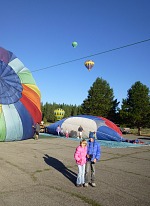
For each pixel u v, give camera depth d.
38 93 23.34
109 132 23.94
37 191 6.85
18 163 10.45
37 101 22.45
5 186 7.18
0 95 19.52
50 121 102.69
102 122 25.25
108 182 8.07
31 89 22.55
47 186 7.36
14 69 22.31
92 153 7.54
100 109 50.09
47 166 10.13
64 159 11.88
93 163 7.54
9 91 20.28
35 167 9.86
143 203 6.24
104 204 6.05
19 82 21.75
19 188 7.05
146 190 7.35
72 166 10.33
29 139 21.31
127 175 9.15
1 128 18.30
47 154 13.18
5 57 22.31
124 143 22.28
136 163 11.73
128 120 43.34
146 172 9.77
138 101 42.62
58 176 8.60
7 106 19.36
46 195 6.54
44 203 5.96
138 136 38.19
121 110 44.41
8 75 21.19
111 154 14.42
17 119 19.42
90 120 25.53
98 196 6.63
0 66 21.02
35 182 7.73
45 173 8.96
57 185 7.51
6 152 13.28
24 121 19.94
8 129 18.58
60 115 51.41
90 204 6.01
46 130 30.38
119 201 6.31
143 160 12.73
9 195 6.42
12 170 9.16
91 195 6.69
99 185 7.68
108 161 11.97
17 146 16.05
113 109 51.22
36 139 21.39
